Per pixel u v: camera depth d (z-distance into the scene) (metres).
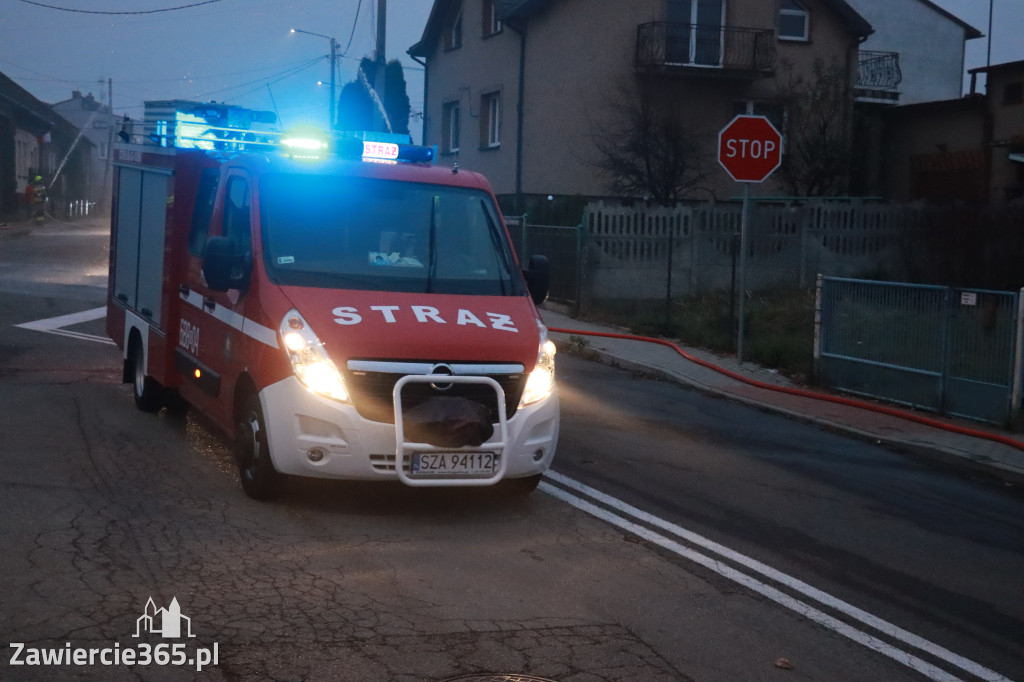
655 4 26.33
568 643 4.95
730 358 15.29
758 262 21.14
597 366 14.85
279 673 4.45
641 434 10.26
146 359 9.65
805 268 21.44
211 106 9.09
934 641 5.35
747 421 11.42
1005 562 6.86
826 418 11.54
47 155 63.31
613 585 5.82
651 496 7.87
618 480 8.30
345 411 6.41
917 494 8.66
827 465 9.49
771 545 6.84
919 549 7.02
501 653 4.77
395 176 7.89
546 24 27.84
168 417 9.73
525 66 28.61
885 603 5.88
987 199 24.09
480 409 6.51
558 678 4.55
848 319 12.97
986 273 19.45
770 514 7.63
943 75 39.31
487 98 31.23
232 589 5.39
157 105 9.95
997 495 8.89
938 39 39.06
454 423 6.35
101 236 37.12
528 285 7.94
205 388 8.00
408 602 5.36
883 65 30.66
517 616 5.25
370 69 28.83
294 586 5.49
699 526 7.15
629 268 20.14
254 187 7.55
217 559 5.84
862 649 5.16
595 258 19.92
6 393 10.41
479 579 5.77
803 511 7.79
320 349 6.48
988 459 9.85
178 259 8.97
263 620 5.01
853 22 27.88
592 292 19.94
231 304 7.50
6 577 5.34
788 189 27.59
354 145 8.55
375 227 7.54
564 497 7.65
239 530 6.38
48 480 7.27
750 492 8.25
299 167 7.73
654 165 26.44
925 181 29.11
